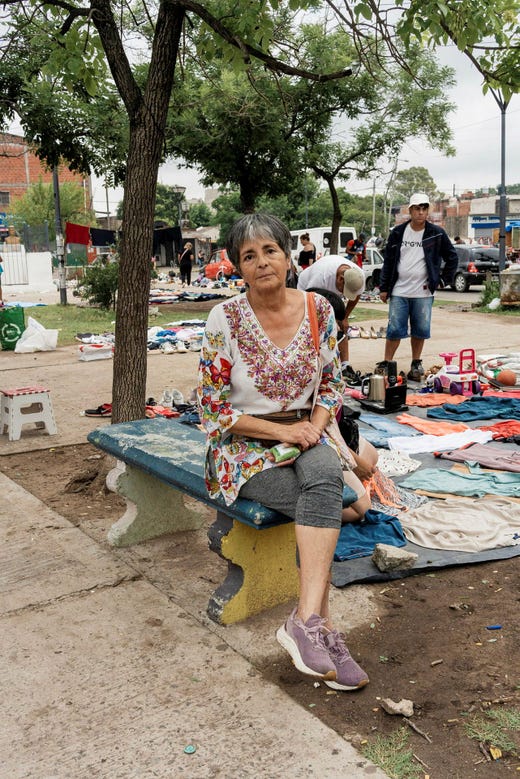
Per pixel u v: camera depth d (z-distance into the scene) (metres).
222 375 2.92
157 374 9.58
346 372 8.56
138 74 15.61
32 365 10.30
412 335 8.70
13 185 61.62
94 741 2.49
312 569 2.64
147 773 2.33
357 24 4.78
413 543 4.05
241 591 3.27
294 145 18.28
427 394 7.98
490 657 2.96
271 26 4.70
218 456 2.96
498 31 4.79
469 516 4.36
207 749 2.43
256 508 2.86
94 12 4.55
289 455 2.82
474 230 71.56
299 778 2.29
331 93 16.73
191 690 2.76
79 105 13.04
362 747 2.44
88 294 19.00
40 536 4.25
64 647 3.08
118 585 3.64
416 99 18.59
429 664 2.93
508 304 17.12
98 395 8.22
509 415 6.94
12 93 12.50
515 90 5.41
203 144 17.12
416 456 5.73
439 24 4.64
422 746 2.43
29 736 2.52
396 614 3.33
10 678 2.86
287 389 2.91
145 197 4.81
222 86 14.88
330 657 2.68
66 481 5.25
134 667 2.92
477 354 10.66
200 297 22.56
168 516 4.24
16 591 3.58
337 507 2.70
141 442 3.92
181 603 3.46
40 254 30.66
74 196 48.31
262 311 2.91
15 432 6.33
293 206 64.25
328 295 5.60
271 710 2.63
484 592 3.53
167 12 4.57
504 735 2.48
